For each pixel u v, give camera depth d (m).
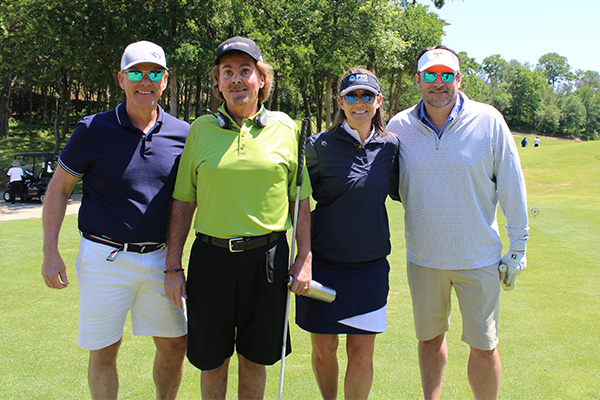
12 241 8.31
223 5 20.86
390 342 3.70
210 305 2.50
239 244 2.45
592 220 9.91
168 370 2.77
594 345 3.55
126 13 19.47
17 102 42.97
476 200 2.69
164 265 2.67
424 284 2.81
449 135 2.67
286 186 2.59
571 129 90.06
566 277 5.47
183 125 2.78
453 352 3.54
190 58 19.03
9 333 3.93
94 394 2.60
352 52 24.69
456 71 2.66
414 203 2.79
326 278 2.73
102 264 2.54
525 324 4.00
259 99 2.69
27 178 18.27
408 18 35.12
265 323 2.54
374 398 2.85
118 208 2.54
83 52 19.69
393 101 39.50
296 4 24.77
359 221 2.69
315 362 2.84
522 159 27.91
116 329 2.61
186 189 2.58
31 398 2.86
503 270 2.71
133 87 2.52
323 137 2.76
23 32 20.02
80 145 2.54
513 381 3.01
